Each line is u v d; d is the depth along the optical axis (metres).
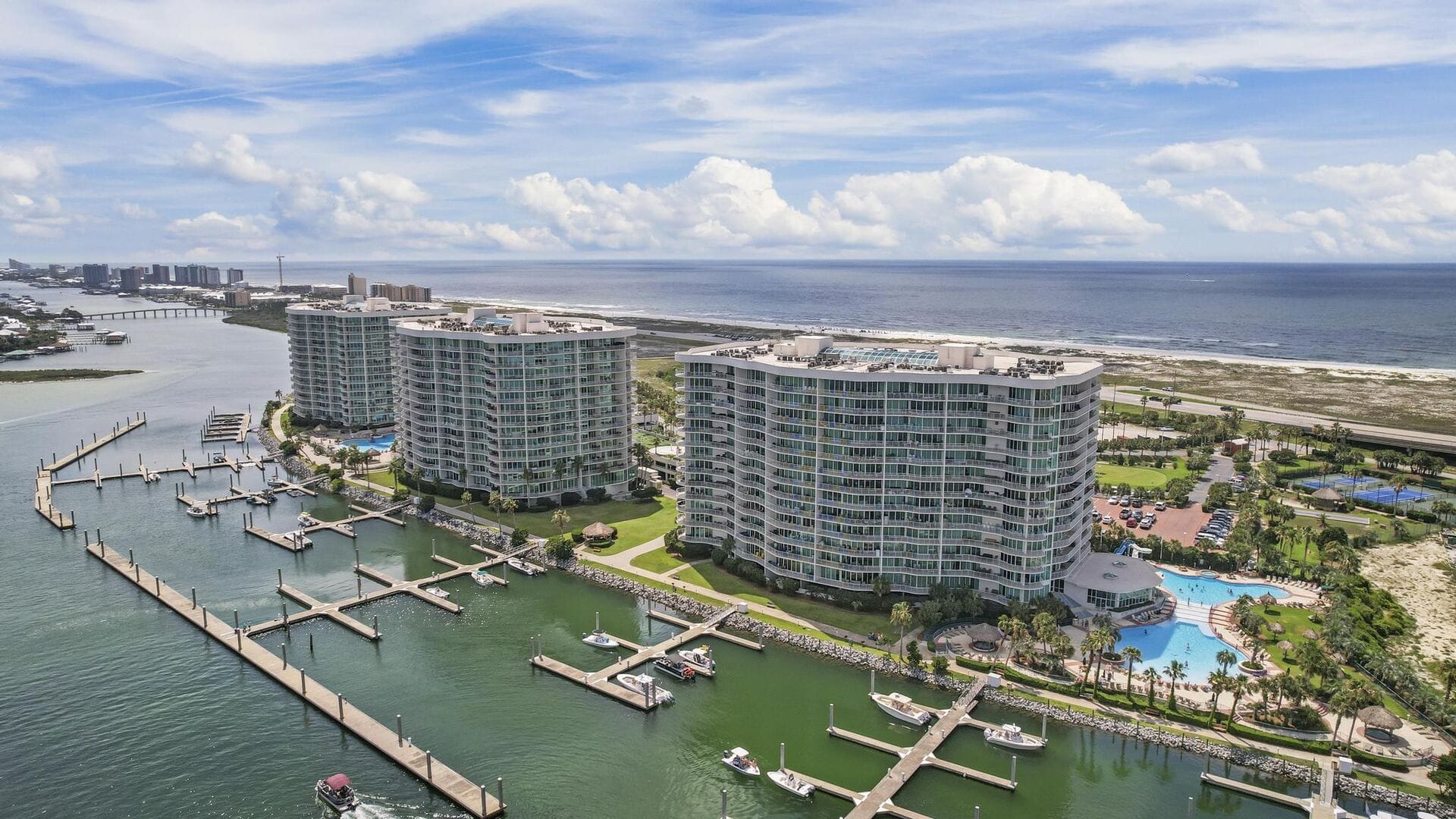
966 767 147.25
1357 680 168.75
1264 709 157.62
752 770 147.12
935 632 192.25
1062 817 136.00
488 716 166.25
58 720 164.38
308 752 155.50
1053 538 194.25
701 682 177.62
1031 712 162.75
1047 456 188.88
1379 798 136.88
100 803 141.00
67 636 199.12
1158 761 149.12
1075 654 179.75
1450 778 136.00
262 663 185.00
